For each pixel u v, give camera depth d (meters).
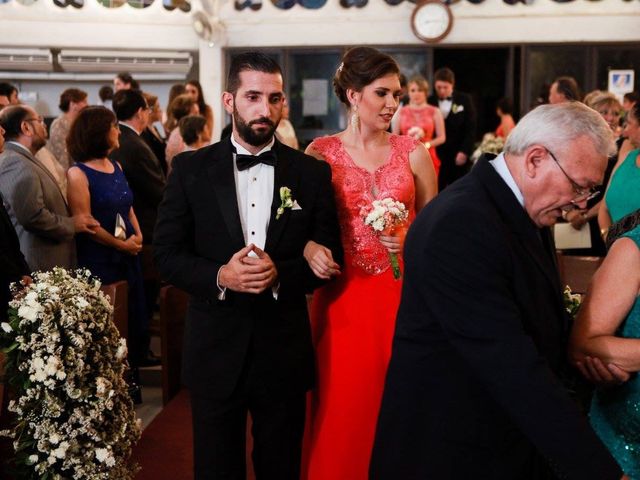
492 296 1.97
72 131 4.92
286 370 2.85
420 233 2.10
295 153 2.96
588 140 1.96
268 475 2.94
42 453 2.93
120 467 3.12
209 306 2.83
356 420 3.28
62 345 2.96
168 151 7.13
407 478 2.15
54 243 4.62
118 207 4.96
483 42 10.24
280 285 2.81
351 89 3.29
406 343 2.16
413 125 8.67
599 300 2.23
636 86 10.16
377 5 10.29
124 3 10.62
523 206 2.09
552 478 2.18
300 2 10.40
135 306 5.10
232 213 2.81
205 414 2.82
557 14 10.11
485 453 2.09
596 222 5.62
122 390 3.19
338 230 3.05
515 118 10.47
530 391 1.91
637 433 2.24
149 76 10.84
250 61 2.78
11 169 4.48
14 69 10.57
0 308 3.60
